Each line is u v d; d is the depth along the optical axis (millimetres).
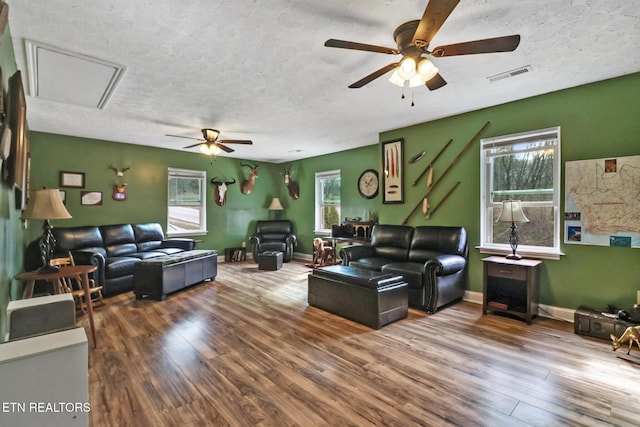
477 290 3951
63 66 2598
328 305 3570
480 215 3928
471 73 2865
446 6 1526
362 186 6148
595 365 2320
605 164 3008
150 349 2625
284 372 2254
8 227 2340
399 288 3285
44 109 3688
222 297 4176
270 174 7996
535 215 3566
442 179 4281
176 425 1706
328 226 7035
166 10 1890
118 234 5066
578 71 2838
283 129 4777
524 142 3598
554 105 3322
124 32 2123
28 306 1875
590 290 3100
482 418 1745
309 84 3057
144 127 4555
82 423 1269
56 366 1219
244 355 2518
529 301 3137
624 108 2920
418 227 4336
